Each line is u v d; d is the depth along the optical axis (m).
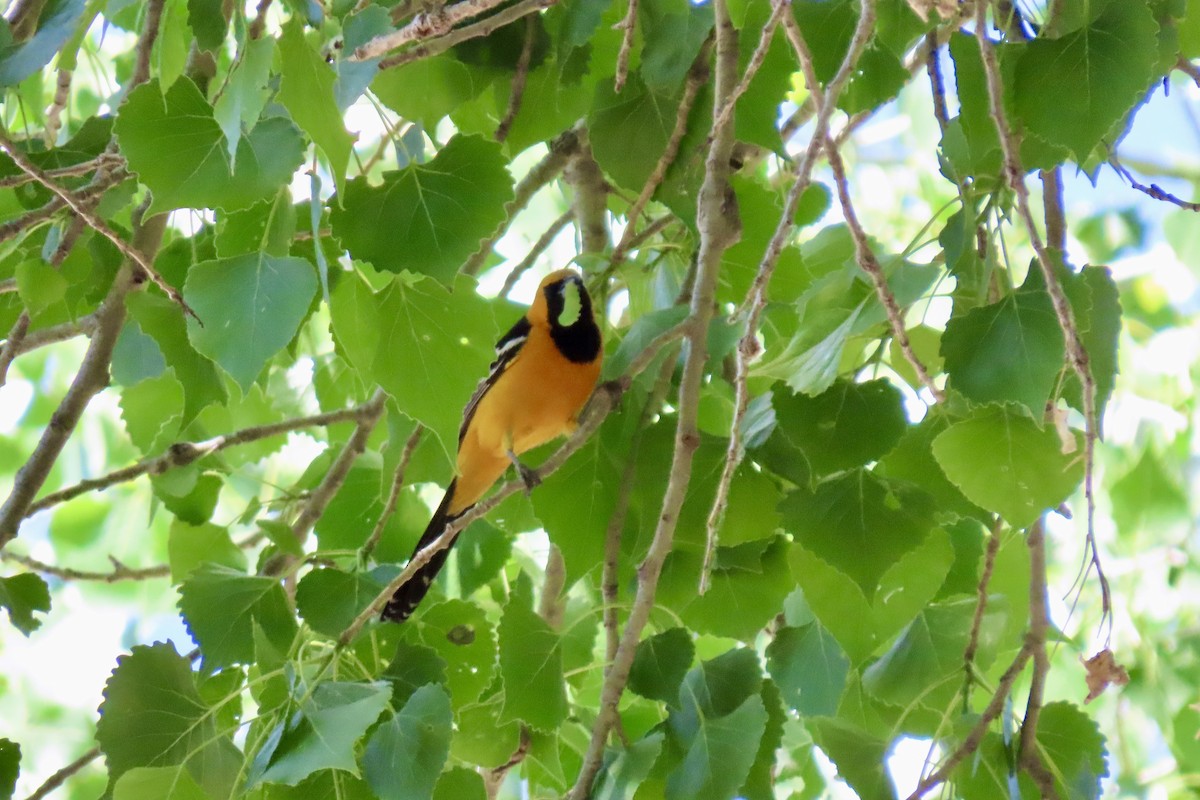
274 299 6.14
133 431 10.66
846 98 7.61
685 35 8.04
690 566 8.30
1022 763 7.27
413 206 6.59
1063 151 6.68
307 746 6.42
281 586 8.60
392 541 10.30
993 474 6.66
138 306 7.73
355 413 10.18
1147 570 13.01
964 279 6.48
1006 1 7.09
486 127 8.67
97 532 15.82
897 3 7.33
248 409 11.73
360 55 6.27
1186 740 12.16
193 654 8.95
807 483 7.66
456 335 6.61
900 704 8.42
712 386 9.20
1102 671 5.91
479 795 7.54
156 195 6.32
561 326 9.66
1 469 15.77
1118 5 6.28
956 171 6.54
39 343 9.30
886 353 8.31
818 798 10.18
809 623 8.55
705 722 7.28
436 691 6.93
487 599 11.39
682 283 9.09
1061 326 5.60
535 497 8.27
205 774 7.26
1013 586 8.73
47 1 7.76
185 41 8.77
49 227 8.98
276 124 6.43
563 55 8.05
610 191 10.97
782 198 10.51
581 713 9.87
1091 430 5.51
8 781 7.68
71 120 12.06
